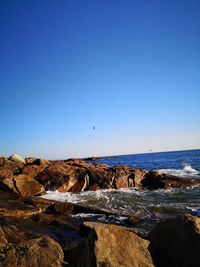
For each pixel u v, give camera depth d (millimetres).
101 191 21594
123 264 5609
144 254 6199
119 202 17281
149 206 16031
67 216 13367
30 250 5906
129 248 6102
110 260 5578
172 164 53594
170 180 23906
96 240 5922
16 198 15625
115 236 6234
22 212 12859
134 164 63281
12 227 9148
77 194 20250
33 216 12922
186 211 14672
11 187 18141
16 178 18891
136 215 13906
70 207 14148
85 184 22094
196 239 6277
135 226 12031
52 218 12711
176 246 6469
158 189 22484
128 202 17266
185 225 6691
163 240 6824
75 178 22219
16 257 5742
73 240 9859
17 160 26203
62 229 11180
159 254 6680
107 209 15328
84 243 6285
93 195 19781
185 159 72312
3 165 23750
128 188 23031
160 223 7379
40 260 5789
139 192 21109
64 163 25594
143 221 12766
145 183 24312
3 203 14203
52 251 6031
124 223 12445
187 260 6137
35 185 19578
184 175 30656
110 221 12734
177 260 6293
